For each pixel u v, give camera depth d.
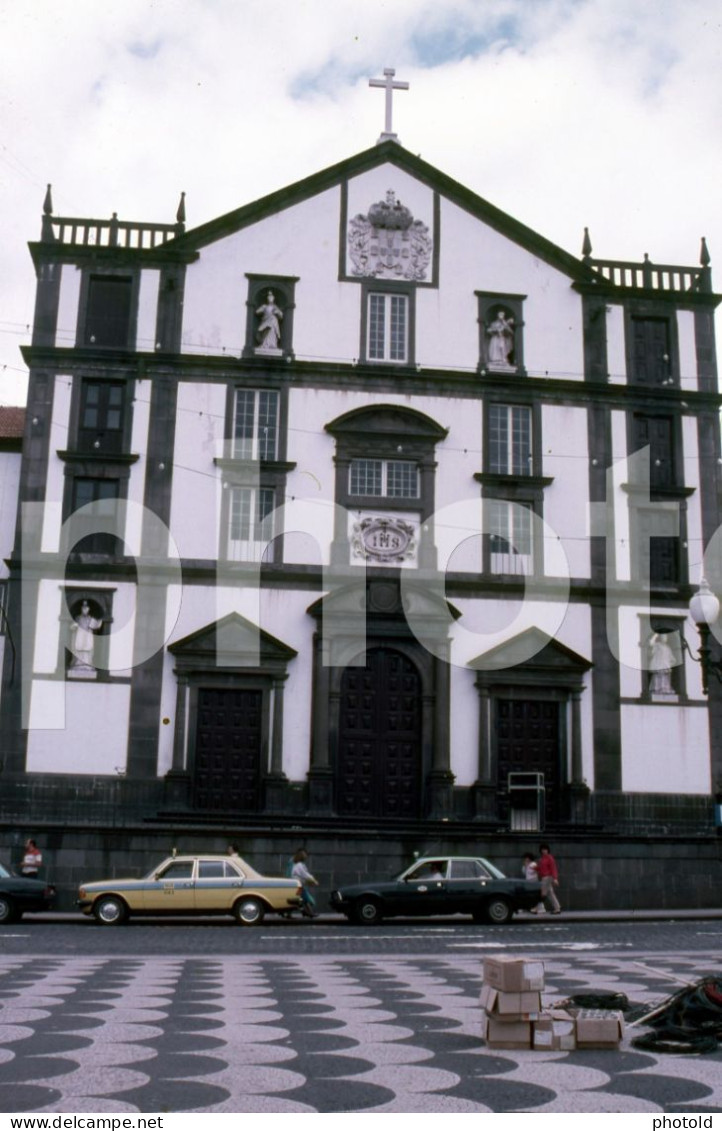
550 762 36.38
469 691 36.34
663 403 38.88
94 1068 9.62
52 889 26.25
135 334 37.28
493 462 37.88
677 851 31.03
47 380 36.69
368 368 37.69
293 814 34.59
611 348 39.06
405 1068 9.77
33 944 20.92
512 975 10.76
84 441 36.50
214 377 37.22
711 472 38.66
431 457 37.44
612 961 18.81
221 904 25.78
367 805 35.50
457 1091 8.94
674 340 39.44
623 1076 9.49
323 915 28.78
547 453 38.06
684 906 30.77
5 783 33.94
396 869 29.66
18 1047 10.51
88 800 34.16
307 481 36.88
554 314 39.06
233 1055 10.27
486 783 35.56
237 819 33.97
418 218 39.09
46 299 37.28
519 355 38.62
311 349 37.81
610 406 38.62
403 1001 13.86
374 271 38.56
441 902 26.89
